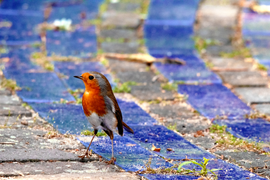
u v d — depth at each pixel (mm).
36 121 9766
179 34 18328
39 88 12203
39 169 7062
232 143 9125
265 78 14320
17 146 8000
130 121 10242
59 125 9539
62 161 7555
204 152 8594
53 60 14922
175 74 14258
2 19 18516
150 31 18453
